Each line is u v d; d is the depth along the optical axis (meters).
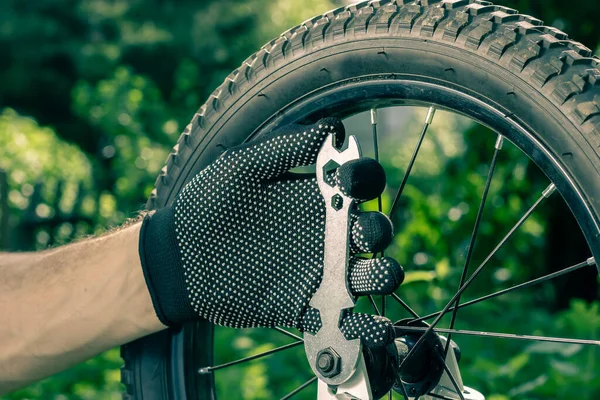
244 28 13.73
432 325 1.58
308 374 3.96
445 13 1.50
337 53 1.61
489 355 4.02
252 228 1.52
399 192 1.68
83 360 1.71
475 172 5.51
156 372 1.80
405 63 1.53
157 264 1.58
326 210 1.44
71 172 9.10
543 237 5.58
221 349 4.14
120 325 1.63
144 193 7.80
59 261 1.71
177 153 1.81
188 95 10.70
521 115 1.40
